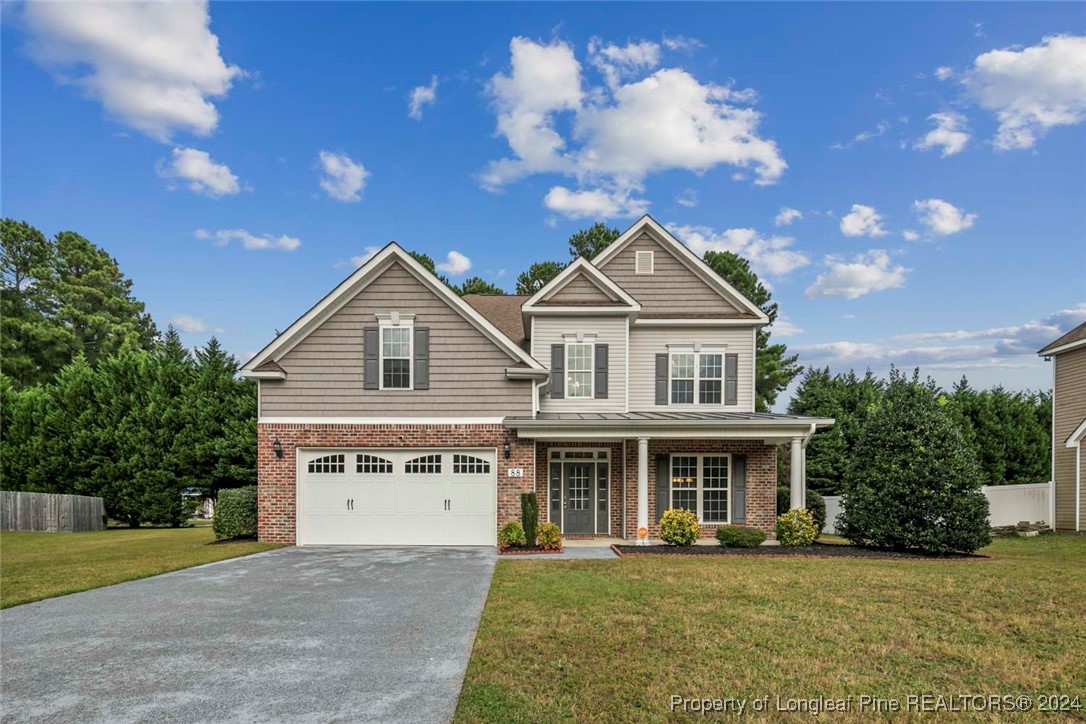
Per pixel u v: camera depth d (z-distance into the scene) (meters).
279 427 16.06
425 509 16.02
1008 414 29.36
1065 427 23.09
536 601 9.09
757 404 36.78
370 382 16.20
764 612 8.41
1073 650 6.90
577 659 6.50
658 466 18.03
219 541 17.09
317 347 16.23
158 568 12.28
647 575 11.13
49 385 26.38
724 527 15.61
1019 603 8.98
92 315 45.28
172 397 25.59
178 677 6.16
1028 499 22.81
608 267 19.77
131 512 24.56
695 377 19.22
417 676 6.14
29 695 5.71
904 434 15.09
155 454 24.45
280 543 15.81
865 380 29.05
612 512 18.03
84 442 24.09
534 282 41.72
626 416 17.22
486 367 16.27
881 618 8.12
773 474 18.02
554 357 18.41
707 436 15.88
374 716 5.20
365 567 12.46
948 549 14.16
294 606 9.10
